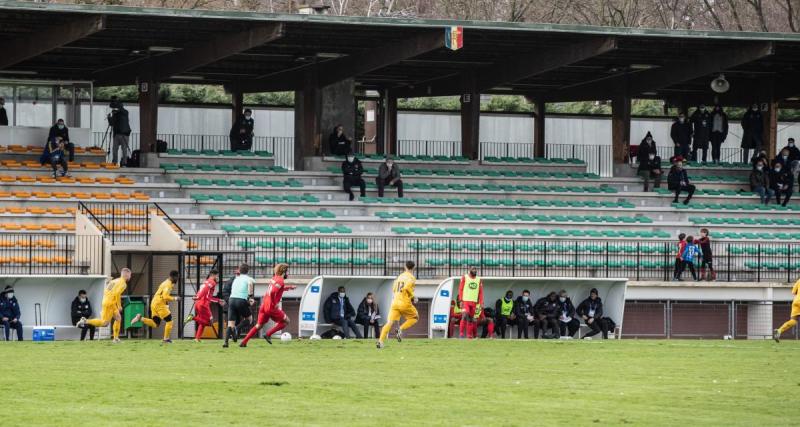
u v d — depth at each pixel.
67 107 145.12
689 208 150.50
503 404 55.28
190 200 134.50
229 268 117.50
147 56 142.38
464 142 158.75
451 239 130.75
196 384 61.12
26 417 49.69
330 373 67.38
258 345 87.44
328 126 153.12
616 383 64.44
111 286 90.38
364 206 140.88
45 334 97.81
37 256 115.94
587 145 182.38
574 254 130.12
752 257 135.62
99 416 50.19
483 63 155.00
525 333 107.00
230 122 168.25
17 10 115.00
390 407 53.84
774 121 164.50
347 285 107.44
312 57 145.00
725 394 59.97
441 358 77.75
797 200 157.88
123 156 144.62
